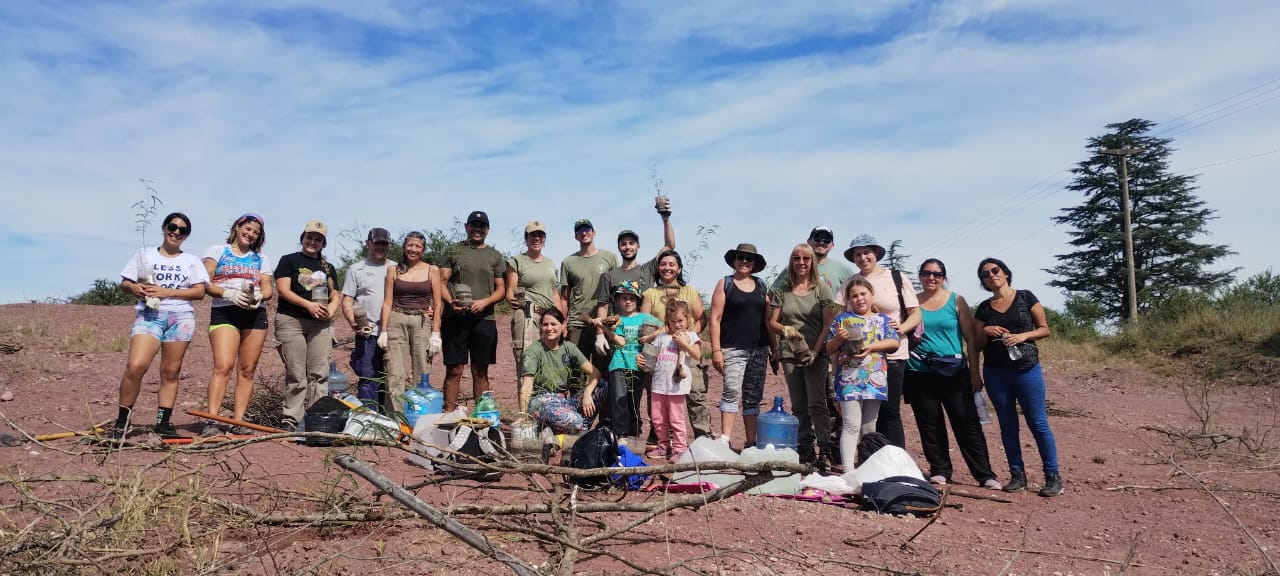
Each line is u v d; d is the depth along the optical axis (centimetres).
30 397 888
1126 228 3925
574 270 833
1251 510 606
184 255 689
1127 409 1249
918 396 715
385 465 591
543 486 541
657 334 722
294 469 553
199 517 420
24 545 352
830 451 721
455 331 812
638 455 636
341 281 1413
